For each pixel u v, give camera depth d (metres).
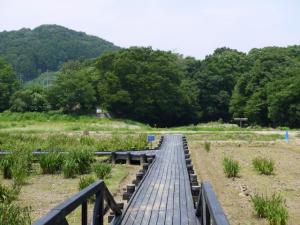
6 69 86.19
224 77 88.38
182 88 82.19
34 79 170.00
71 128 48.34
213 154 25.92
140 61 81.25
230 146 31.27
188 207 8.85
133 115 78.06
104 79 78.31
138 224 7.45
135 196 10.12
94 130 46.28
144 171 13.97
